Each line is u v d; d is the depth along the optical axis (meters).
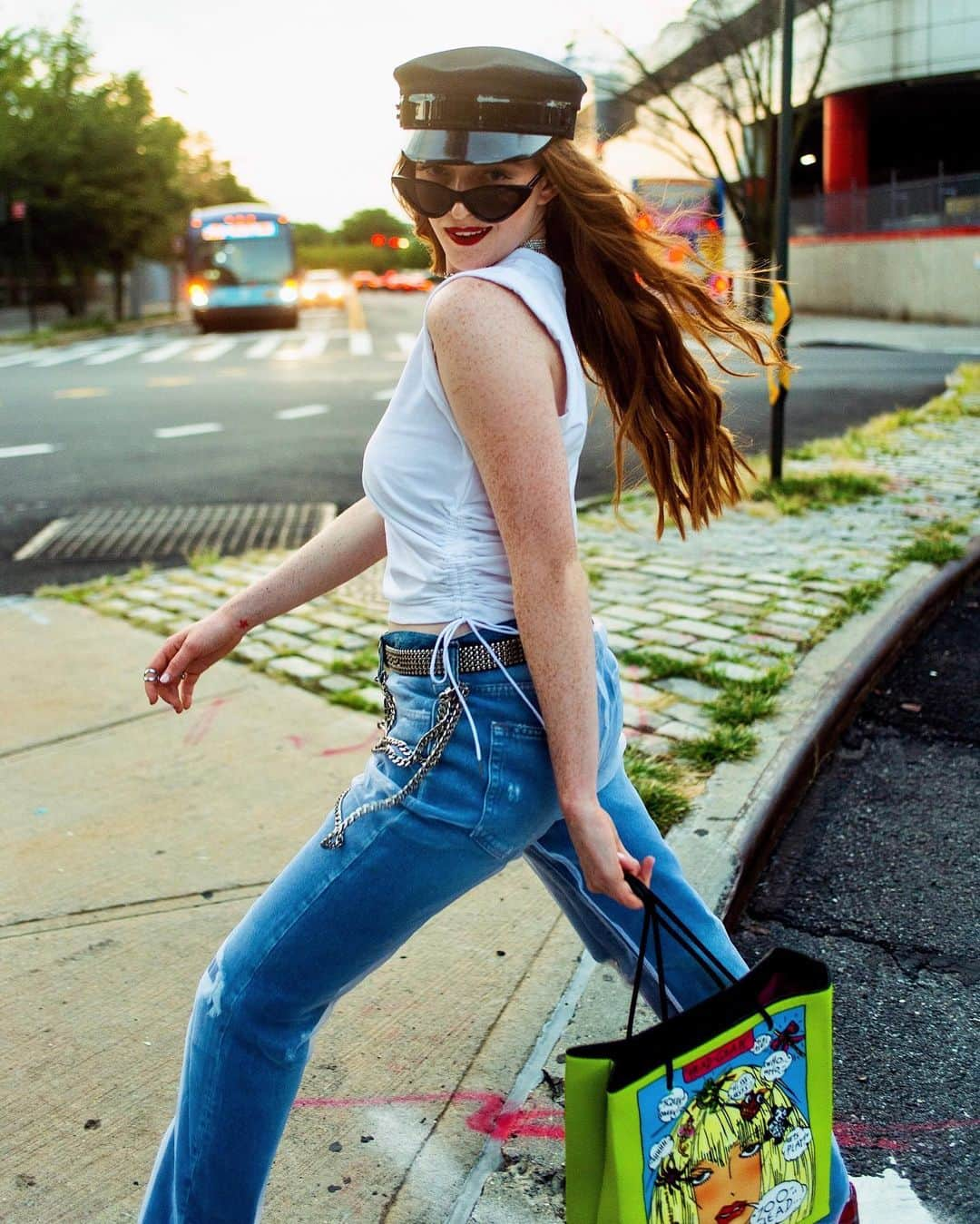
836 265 27.64
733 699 3.87
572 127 1.50
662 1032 1.43
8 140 33.91
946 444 8.55
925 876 3.09
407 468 1.48
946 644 4.70
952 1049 2.42
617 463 1.73
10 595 5.74
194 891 2.97
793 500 6.67
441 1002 2.51
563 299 1.53
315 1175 2.04
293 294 29.89
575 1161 1.45
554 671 1.40
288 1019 1.58
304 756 3.75
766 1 21.77
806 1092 1.55
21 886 3.00
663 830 3.07
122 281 40.78
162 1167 1.72
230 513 7.53
